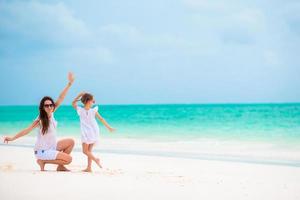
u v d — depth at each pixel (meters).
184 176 7.98
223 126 22.69
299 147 14.62
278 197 6.19
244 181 7.57
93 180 6.86
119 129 22.94
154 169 9.09
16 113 48.22
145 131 21.69
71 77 8.27
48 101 7.99
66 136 20.11
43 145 8.10
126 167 9.38
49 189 6.02
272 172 8.83
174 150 14.28
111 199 5.53
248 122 24.77
